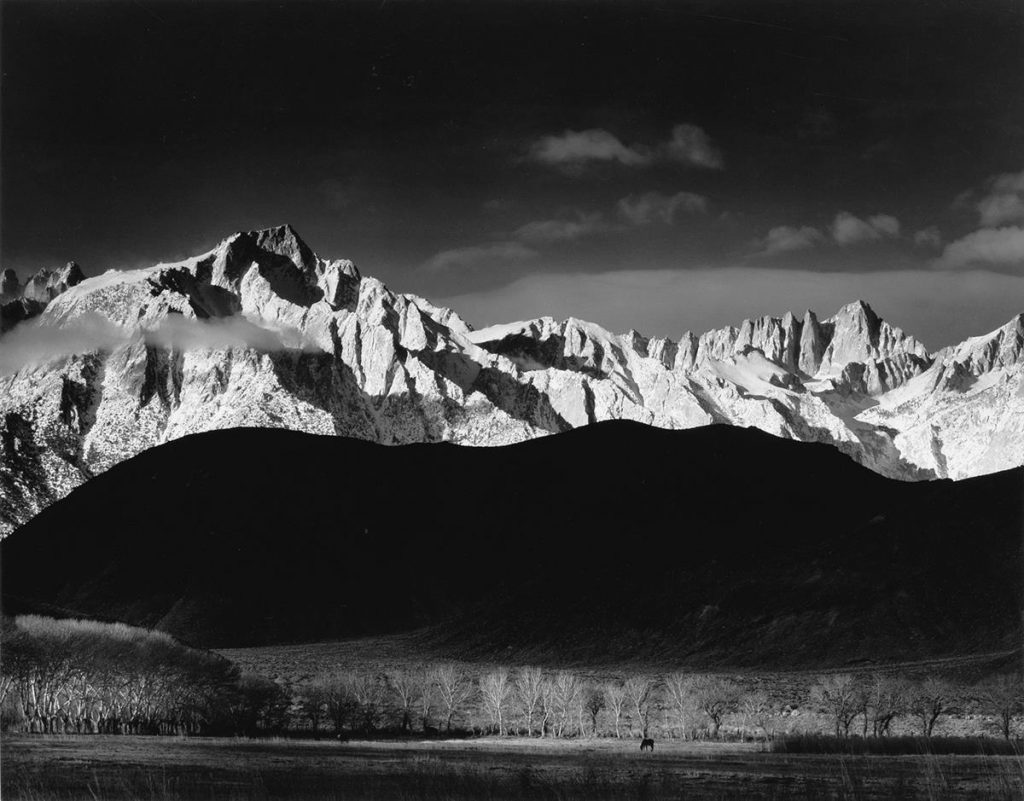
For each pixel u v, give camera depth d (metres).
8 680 106.69
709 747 103.31
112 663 115.19
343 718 125.12
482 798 59.81
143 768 71.50
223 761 78.19
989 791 43.50
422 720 128.50
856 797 54.78
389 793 60.75
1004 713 111.06
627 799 60.28
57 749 84.56
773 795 59.62
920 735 111.50
